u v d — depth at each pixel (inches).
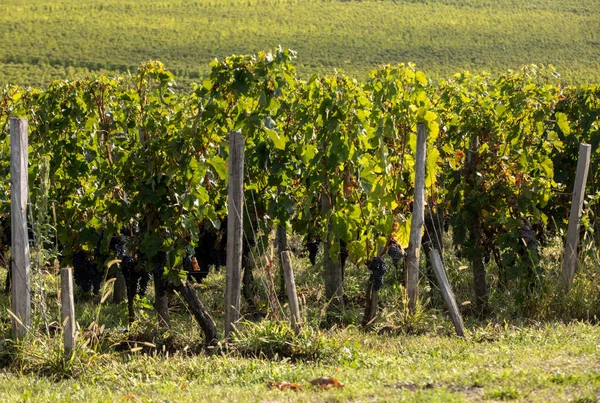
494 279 1136.8
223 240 1064.8
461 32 5570.9
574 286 989.2
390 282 1182.3
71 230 1032.8
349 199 985.5
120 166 936.9
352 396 592.4
